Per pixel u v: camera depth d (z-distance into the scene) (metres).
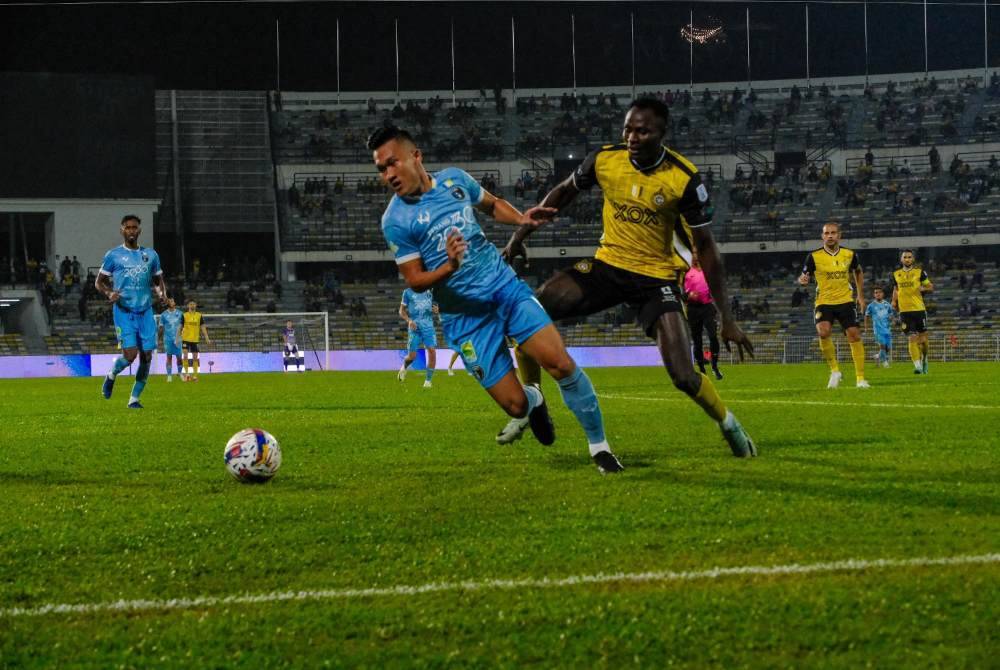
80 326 62.09
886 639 3.91
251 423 15.16
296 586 4.90
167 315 40.88
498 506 6.86
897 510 6.38
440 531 6.07
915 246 65.12
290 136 73.75
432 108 76.12
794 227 66.12
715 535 5.74
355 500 7.30
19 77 63.50
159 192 75.06
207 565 5.37
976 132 70.00
